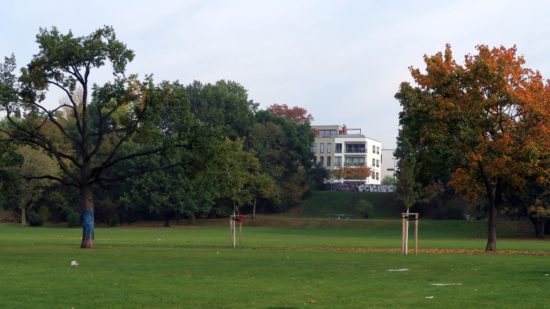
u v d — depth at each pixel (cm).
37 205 10450
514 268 2855
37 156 9238
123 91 4409
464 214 9831
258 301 1788
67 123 10306
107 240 5738
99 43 4294
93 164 10044
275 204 11144
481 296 1888
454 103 4197
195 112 11394
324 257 3528
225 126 4662
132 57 4400
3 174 4575
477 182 4628
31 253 3800
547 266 2966
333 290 2025
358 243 5444
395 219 10312
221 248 4466
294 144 11712
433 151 4281
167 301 1784
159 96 4419
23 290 1998
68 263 3062
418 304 1736
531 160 3991
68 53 4294
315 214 11338
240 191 9644
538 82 4175
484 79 4084
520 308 1670
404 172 9138
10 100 4312
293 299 1825
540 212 7419
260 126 11400
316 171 13050
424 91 4338
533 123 4166
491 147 4156
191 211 10112
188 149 4588
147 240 5762
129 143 10000
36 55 4338
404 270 2730
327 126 18200
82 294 1916
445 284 2198
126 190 10156
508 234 8344
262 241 5750
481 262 3203
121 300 1798
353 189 13600
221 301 1788
